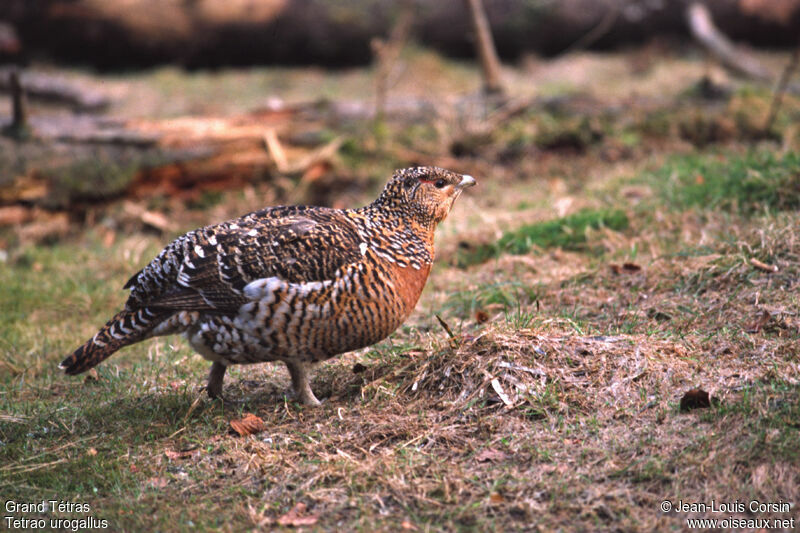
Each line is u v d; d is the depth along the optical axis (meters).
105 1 27.02
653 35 27.64
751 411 6.82
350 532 6.14
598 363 7.88
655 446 6.70
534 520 6.07
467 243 12.81
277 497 6.69
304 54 28.09
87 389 9.43
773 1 27.09
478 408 7.55
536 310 9.64
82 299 12.18
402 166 17.28
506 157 17.42
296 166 16.80
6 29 26.83
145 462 7.46
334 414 8.04
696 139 16.98
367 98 23.84
